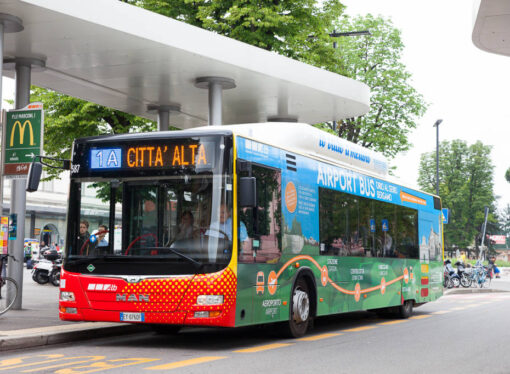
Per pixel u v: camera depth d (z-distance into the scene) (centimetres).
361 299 1459
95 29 1387
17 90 1571
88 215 1061
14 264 1509
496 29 1431
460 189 8544
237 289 1002
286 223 1162
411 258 1791
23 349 1007
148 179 1038
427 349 1062
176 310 986
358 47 3816
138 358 907
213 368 817
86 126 2439
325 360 917
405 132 3741
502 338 1239
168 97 1956
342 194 1397
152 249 1012
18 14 1308
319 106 2062
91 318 1027
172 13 2559
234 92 1900
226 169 1016
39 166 1057
